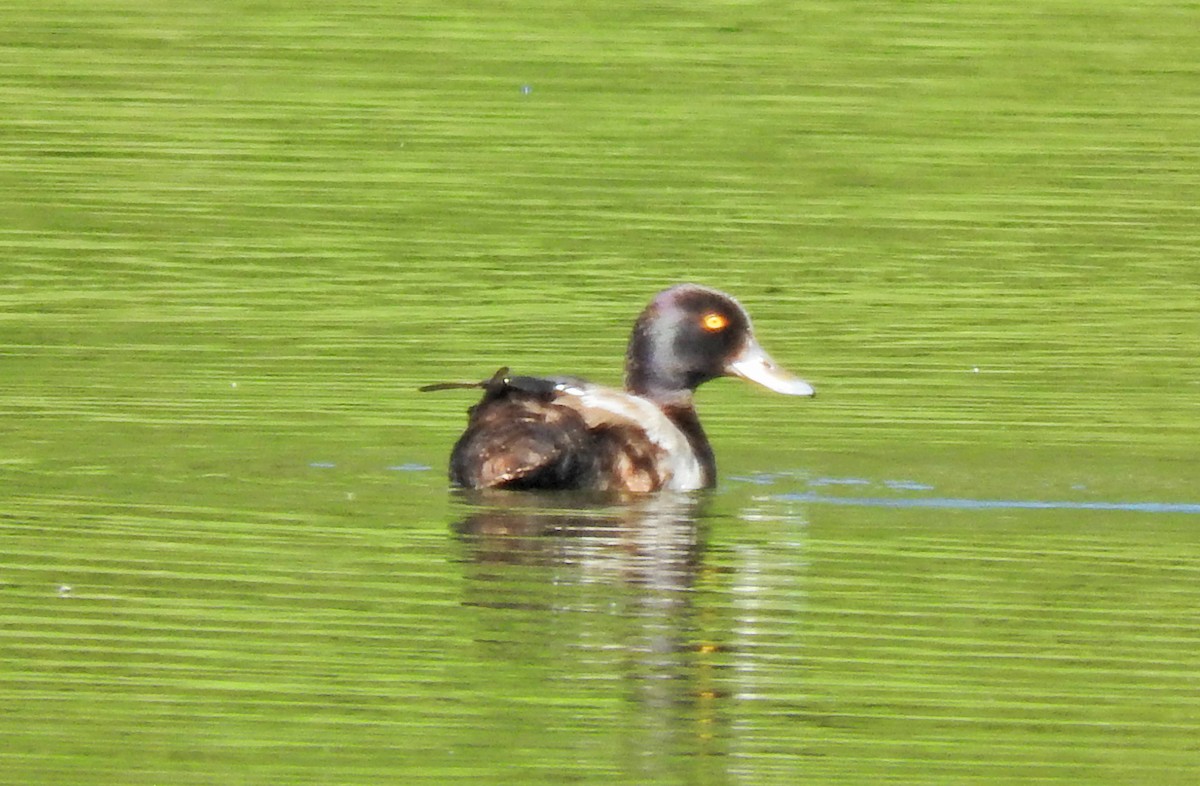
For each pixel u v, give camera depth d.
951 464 15.34
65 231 22.77
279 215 23.61
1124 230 23.73
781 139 26.80
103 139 26.14
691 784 9.84
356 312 20.06
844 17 31.62
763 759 10.08
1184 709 10.78
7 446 15.18
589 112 27.62
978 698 10.84
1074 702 10.84
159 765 9.96
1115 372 18.28
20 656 11.18
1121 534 13.58
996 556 13.05
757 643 11.48
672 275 21.70
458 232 23.16
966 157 26.34
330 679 10.92
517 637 11.48
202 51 29.64
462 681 10.92
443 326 19.64
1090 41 30.77
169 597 12.00
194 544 12.91
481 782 9.84
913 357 18.78
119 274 21.30
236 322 19.55
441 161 25.70
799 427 16.42
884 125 27.33
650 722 10.50
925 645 11.55
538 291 21.08
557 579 12.41
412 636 11.45
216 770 9.92
